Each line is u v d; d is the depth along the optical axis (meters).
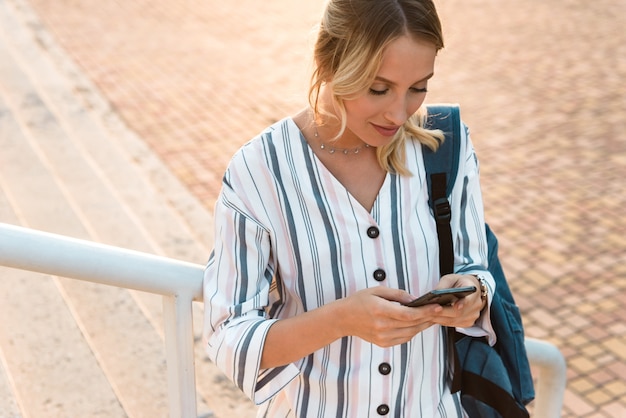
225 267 1.50
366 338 1.39
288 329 1.43
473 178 1.61
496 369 1.65
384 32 1.31
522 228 5.93
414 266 1.53
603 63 9.10
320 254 1.50
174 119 7.66
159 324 3.27
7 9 10.68
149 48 9.79
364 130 1.42
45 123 6.21
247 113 7.93
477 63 9.27
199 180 6.39
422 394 1.62
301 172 1.50
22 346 2.94
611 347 4.70
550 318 4.95
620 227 5.89
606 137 7.31
